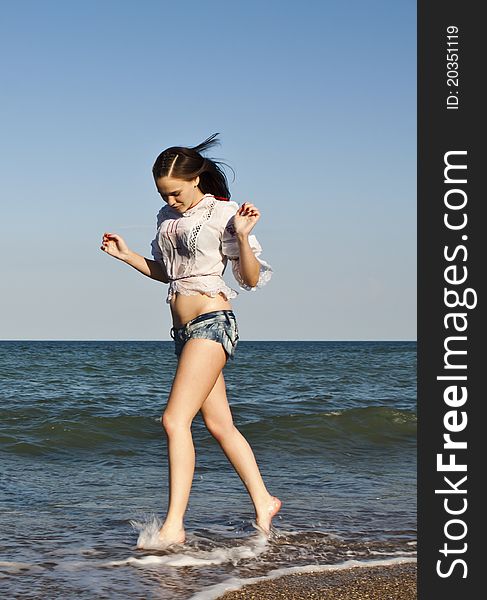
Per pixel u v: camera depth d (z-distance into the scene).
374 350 70.75
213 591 3.15
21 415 10.19
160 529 3.92
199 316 3.90
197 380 3.88
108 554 3.71
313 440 8.45
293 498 5.29
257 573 3.45
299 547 3.93
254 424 9.11
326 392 16.92
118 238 4.16
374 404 13.89
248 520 4.50
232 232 3.89
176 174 3.89
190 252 3.91
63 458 7.14
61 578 3.32
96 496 5.27
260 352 61.50
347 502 5.19
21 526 4.28
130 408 12.23
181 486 3.90
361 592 3.24
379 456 7.66
